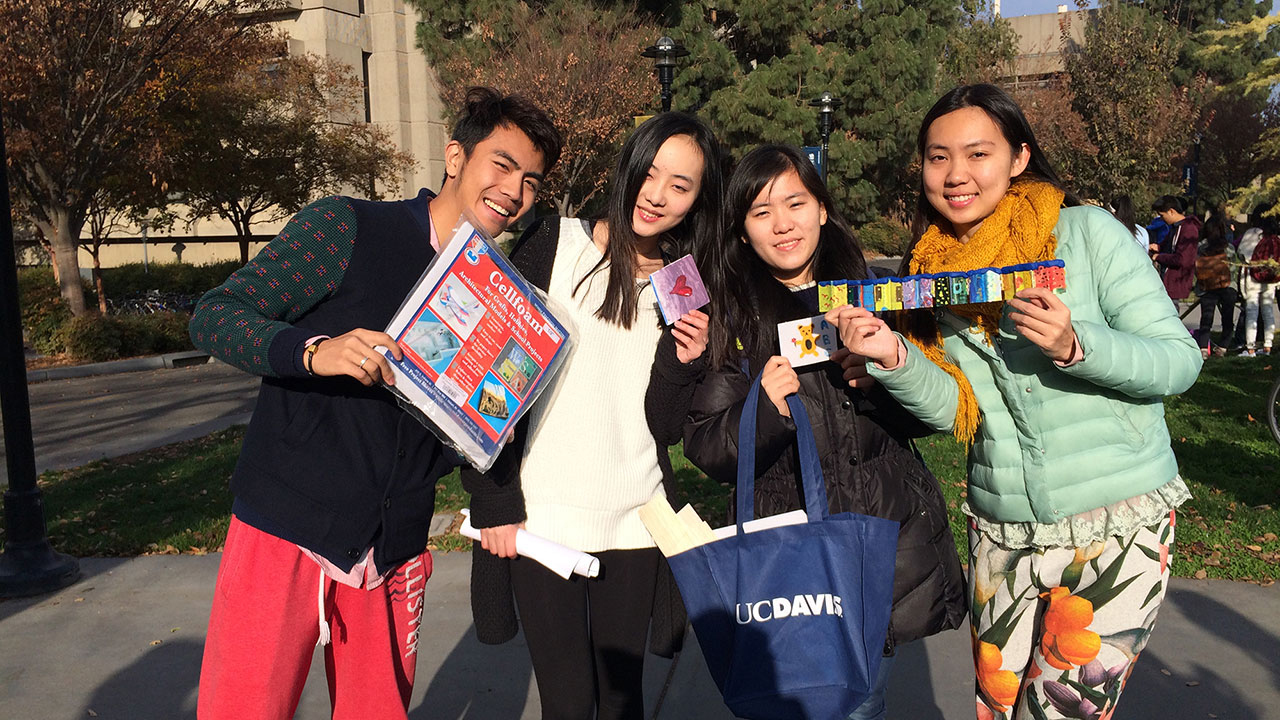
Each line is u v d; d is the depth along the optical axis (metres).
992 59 34.59
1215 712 3.26
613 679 2.49
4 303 4.70
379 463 2.21
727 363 2.41
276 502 2.13
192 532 5.67
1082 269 2.06
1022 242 2.06
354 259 2.18
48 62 14.73
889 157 28.42
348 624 2.32
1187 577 4.43
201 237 32.06
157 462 7.74
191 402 11.45
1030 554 2.18
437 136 33.53
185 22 16.06
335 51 30.12
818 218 2.41
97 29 15.01
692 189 2.33
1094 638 2.11
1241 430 7.45
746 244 2.50
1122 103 26.25
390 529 2.23
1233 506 5.41
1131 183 25.97
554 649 2.41
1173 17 40.19
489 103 2.22
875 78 27.20
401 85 32.53
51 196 16.14
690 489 6.16
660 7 24.39
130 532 5.69
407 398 2.01
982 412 2.18
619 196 2.34
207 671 2.21
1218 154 33.72
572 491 2.41
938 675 3.59
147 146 16.50
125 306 19.83
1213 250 11.25
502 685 3.63
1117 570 2.08
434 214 2.32
